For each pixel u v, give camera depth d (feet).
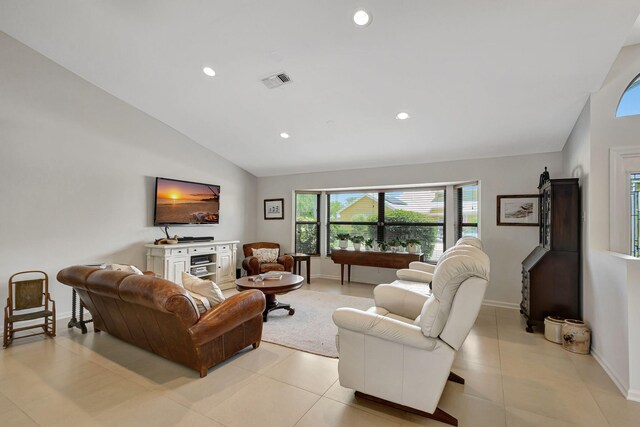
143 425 5.99
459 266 5.59
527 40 8.10
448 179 16.16
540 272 11.05
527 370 8.37
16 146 11.22
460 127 13.05
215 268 17.43
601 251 9.06
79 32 10.58
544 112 11.23
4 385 7.41
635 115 9.29
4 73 10.94
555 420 6.26
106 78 12.98
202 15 8.86
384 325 6.15
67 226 12.57
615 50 8.07
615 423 6.18
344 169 19.36
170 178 16.48
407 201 18.93
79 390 7.20
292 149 17.52
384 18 8.00
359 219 20.44
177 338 7.91
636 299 7.09
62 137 12.44
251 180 22.02
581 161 10.78
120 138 14.38
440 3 7.36
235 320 8.42
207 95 13.17
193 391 7.18
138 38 10.36
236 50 10.13
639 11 6.91
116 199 14.24
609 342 8.18
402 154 16.35
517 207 14.42
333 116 13.47
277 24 8.79
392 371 6.28
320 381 7.68
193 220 17.44
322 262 21.44
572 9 7.06
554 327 10.24
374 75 10.41
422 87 10.71
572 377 8.00
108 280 8.23
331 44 9.25
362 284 19.20
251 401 6.80
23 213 11.38
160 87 13.15
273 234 21.91
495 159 14.99
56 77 12.26
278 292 12.01
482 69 9.44
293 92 12.06
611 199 9.45
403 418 6.25
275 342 10.09
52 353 9.21
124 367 8.34
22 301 10.40
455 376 7.78
